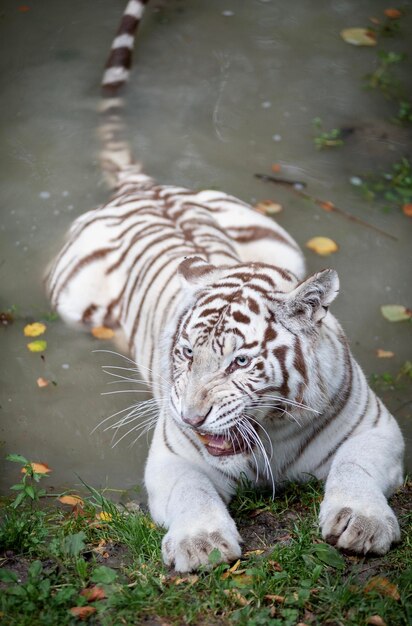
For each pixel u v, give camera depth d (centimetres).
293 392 398
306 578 363
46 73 811
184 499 391
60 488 469
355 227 661
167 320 491
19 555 384
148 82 800
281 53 840
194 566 365
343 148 739
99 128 750
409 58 842
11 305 595
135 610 345
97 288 579
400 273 624
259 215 626
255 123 761
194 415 381
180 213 597
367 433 429
